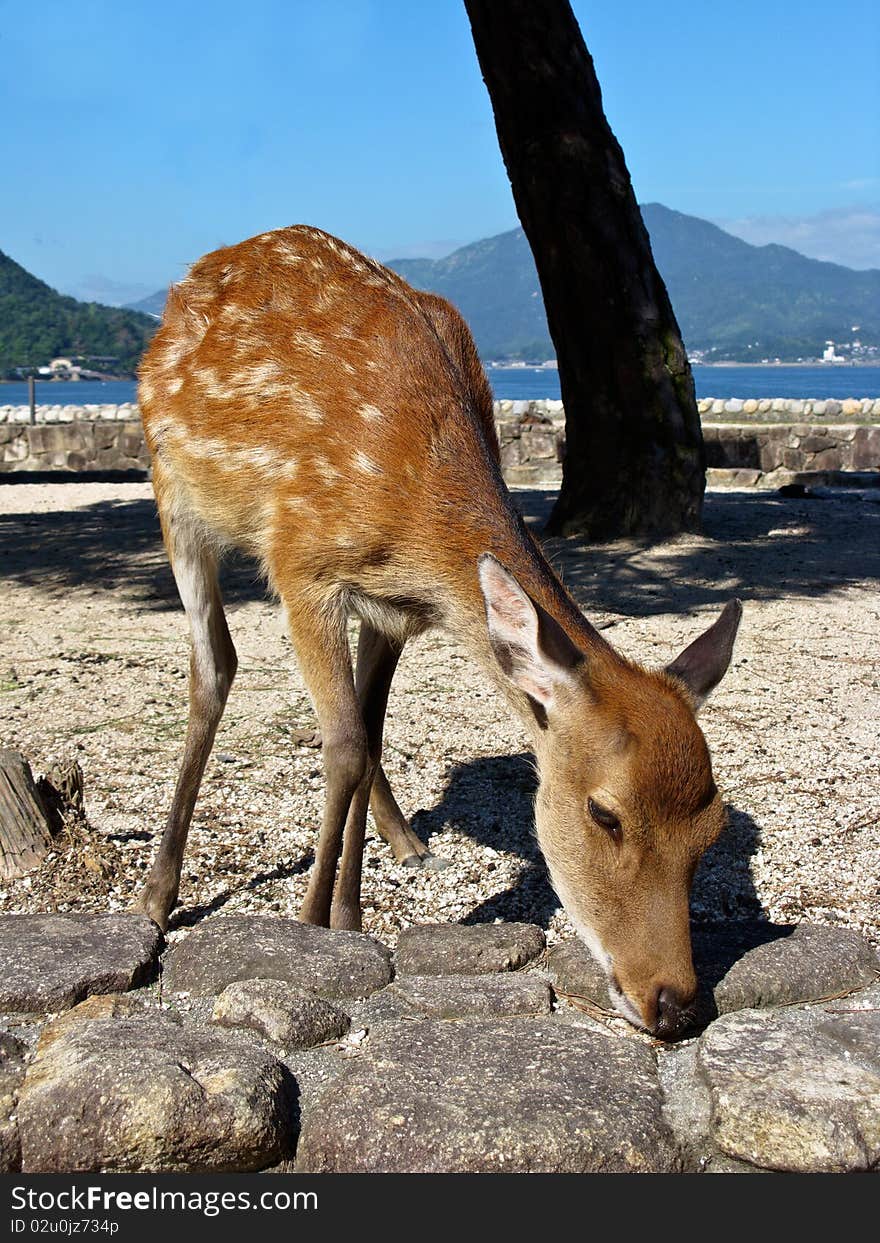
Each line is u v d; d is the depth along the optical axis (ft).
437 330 5.57
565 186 11.82
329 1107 4.10
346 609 5.29
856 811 6.17
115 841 5.96
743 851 5.83
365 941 4.90
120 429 25.13
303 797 6.41
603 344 12.25
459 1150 3.95
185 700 7.75
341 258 5.60
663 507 12.61
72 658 8.75
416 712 7.58
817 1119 4.01
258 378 5.38
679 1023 4.25
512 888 5.65
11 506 17.85
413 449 5.14
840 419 26.63
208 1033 4.40
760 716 7.43
